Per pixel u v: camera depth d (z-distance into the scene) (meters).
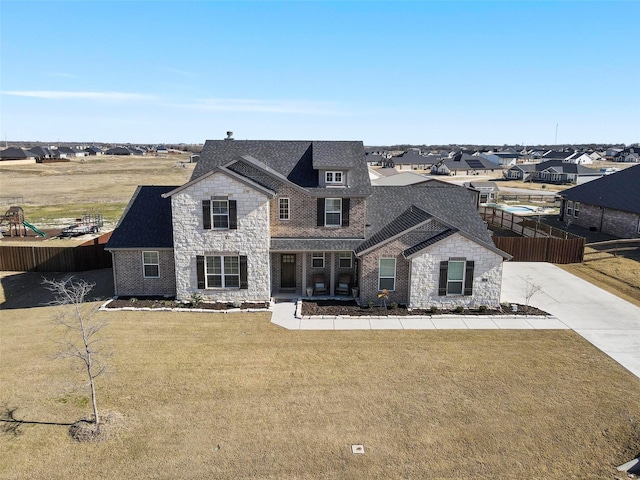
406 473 12.53
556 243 33.66
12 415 14.88
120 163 150.12
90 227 45.84
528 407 15.38
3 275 31.17
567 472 12.58
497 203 66.88
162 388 16.48
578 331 21.44
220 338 20.56
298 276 26.61
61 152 187.25
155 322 22.34
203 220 24.27
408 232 24.05
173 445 13.55
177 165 141.88
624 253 35.41
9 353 19.16
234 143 29.58
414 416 14.92
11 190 80.38
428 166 146.75
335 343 20.08
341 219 26.02
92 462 12.88
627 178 45.62
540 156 171.00
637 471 12.67
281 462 12.91
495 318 22.88
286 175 27.09
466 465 12.82
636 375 17.45
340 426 14.43
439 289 23.83
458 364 18.25
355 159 28.86
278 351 19.33
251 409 15.27
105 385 16.64
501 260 23.64
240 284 25.00
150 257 25.91
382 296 24.19
